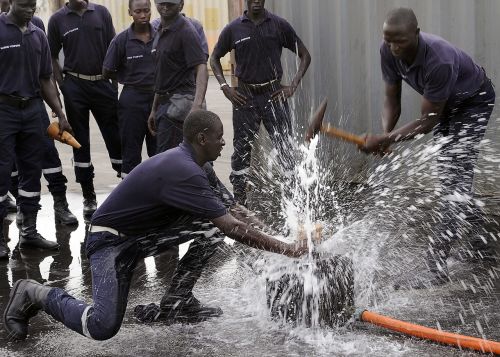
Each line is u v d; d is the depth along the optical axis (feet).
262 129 27.55
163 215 14.25
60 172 24.08
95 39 24.71
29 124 20.90
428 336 14.21
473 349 13.84
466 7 22.77
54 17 24.75
